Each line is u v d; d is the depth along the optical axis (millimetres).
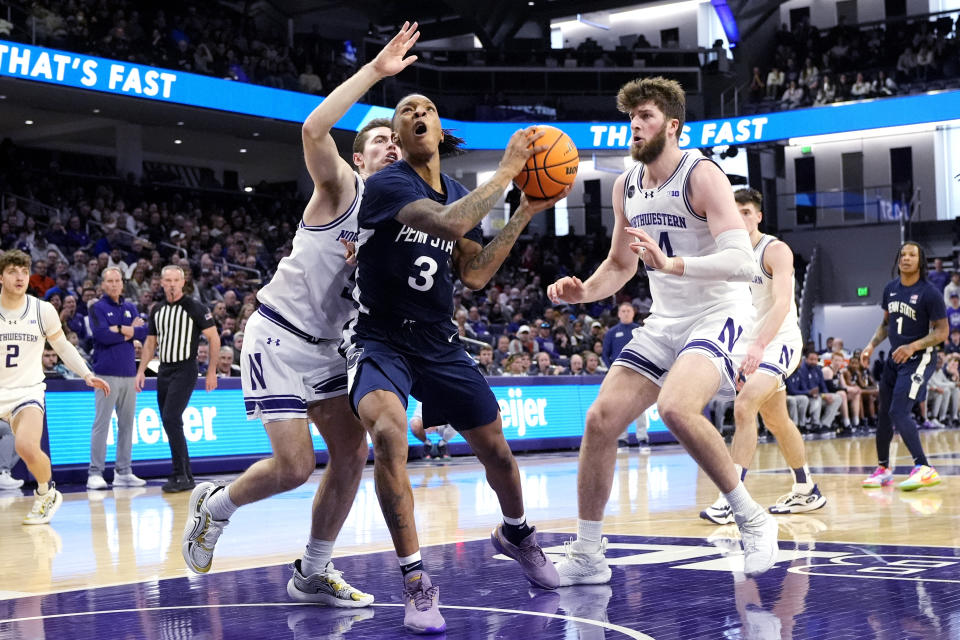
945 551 3734
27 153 20156
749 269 3252
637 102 3430
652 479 7797
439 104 21609
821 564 3512
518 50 24031
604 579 3314
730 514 4918
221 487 3293
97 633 2688
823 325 23188
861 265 22828
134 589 3422
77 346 11578
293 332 3119
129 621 2854
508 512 3223
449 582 3416
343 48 22484
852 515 5094
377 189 2857
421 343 2986
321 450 10219
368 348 2932
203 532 3273
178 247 16844
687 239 3467
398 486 2730
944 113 19641
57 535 5113
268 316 3131
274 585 3467
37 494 5688
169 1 19312
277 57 19219
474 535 4742
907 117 19906
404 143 2918
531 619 2766
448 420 3086
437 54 22719
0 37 14242
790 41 25359
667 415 3246
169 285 7703
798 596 2941
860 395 16422
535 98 22109
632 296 20844
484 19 24328
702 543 4199
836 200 23141
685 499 6230
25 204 16859
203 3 20359
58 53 14773
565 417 12281
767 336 3701
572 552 3338
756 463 9164
